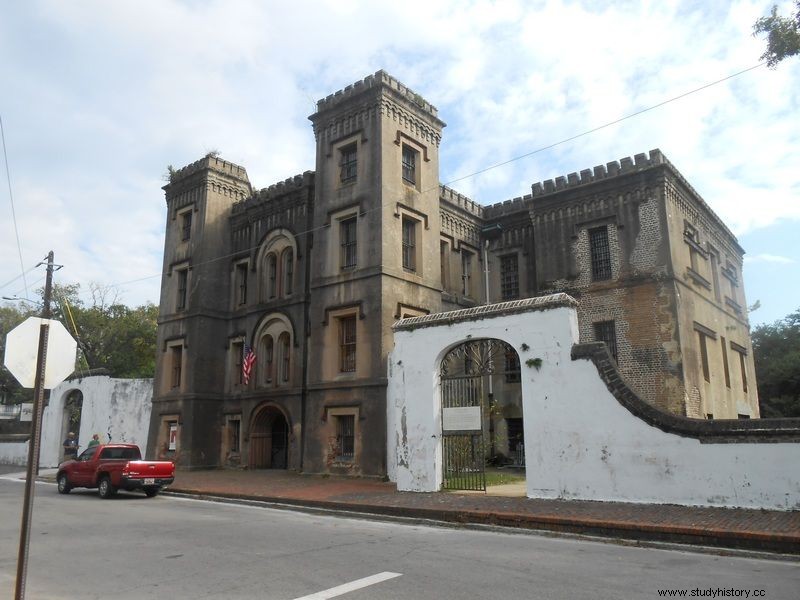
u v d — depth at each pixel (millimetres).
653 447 12625
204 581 7785
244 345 26641
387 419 20625
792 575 7879
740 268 31375
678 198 23594
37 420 6398
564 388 13984
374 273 21922
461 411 15945
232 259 29266
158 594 7207
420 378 16531
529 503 13328
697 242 24453
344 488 17922
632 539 10398
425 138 25234
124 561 9047
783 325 42344
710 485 11859
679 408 20719
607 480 13086
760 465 11406
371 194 22703
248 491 18047
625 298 22656
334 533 11523
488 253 29203
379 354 21188
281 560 8977
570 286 24203
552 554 9336
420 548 9891
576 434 13656
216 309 28547
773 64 12352
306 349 24516
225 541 10641
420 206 24266
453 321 16062
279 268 26500
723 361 25719
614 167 23703
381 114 23062
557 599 6762
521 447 24469
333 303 23047
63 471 20109
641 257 22547
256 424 26188
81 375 33656
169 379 28812
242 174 30719
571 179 24781
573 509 12336
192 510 15391
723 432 11867
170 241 30578
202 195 29266
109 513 14664
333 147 24531
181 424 27141
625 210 23266
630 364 22109
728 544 9508
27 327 6664
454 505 13516
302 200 26109
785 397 35406
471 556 9188
